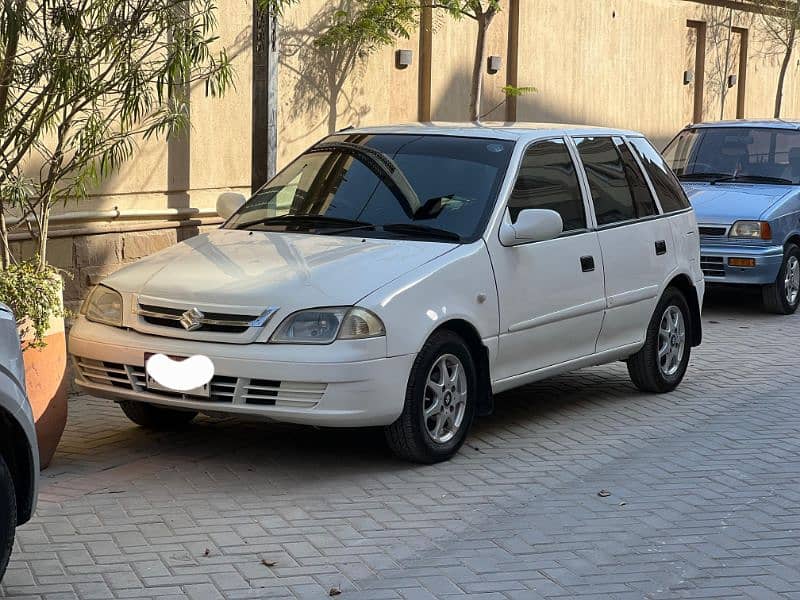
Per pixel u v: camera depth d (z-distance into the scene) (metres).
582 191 8.80
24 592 5.39
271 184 8.67
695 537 6.37
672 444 8.23
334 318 6.91
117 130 10.25
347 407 6.88
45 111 7.44
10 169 7.46
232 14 11.77
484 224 7.83
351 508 6.69
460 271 7.49
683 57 21.47
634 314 9.19
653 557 6.05
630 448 8.10
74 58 7.21
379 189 8.20
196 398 7.07
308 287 7.04
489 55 16.55
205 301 7.07
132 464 7.42
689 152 15.41
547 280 8.20
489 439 8.23
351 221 8.02
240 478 7.20
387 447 7.94
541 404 9.33
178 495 6.85
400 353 7.05
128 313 7.30
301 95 13.37
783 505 6.95
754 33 23.67
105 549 5.96
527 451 7.96
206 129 11.52
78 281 10.09
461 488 7.10
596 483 7.29
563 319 8.36
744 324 13.52
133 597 5.36
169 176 11.10
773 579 5.79
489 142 8.41
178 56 7.59
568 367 8.55
